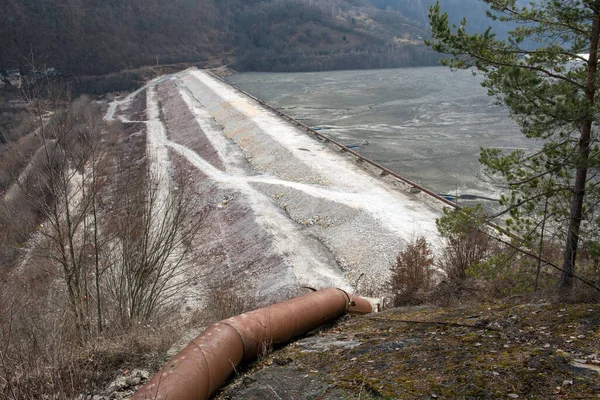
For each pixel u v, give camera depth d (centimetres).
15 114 4028
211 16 17712
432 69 12975
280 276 2312
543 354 631
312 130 4844
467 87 8525
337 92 9044
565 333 684
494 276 1220
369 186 3222
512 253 1235
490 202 3050
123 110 8988
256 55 16062
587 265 1120
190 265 2673
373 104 7356
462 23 1122
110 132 5325
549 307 804
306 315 930
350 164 3769
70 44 12100
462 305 1054
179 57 14900
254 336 793
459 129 5288
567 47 1109
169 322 1275
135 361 848
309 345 848
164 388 599
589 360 600
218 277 2569
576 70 1112
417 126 5575
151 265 1506
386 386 610
